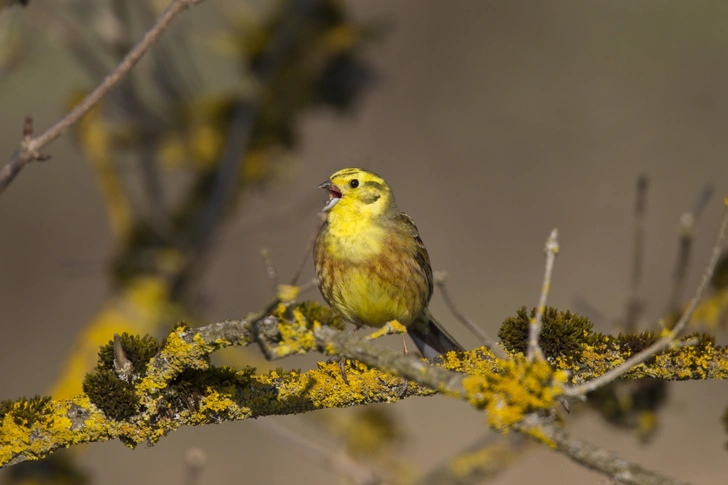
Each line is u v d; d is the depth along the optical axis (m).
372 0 19.92
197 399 5.77
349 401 5.90
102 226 19.30
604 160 19.91
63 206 19.30
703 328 7.84
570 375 5.95
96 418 5.61
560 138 19.97
